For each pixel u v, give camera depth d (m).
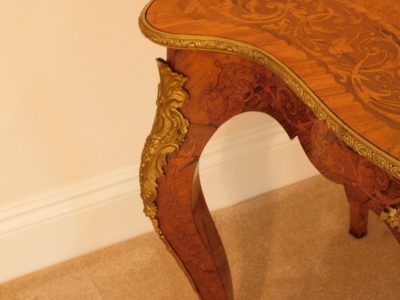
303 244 1.29
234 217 1.36
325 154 0.79
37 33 1.06
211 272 0.97
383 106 0.58
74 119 1.17
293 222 1.34
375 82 0.61
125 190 1.28
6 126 1.13
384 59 0.64
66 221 1.26
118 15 1.09
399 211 0.63
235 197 1.40
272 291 1.19
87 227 1.29
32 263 1.28
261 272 1.23
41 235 1.26
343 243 1.28
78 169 1.23
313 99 0.59
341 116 0.57
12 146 1.16
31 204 1.23
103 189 1.26
